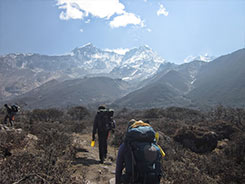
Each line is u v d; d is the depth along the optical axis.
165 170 5.08
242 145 6.96
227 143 8.91
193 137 8.63
